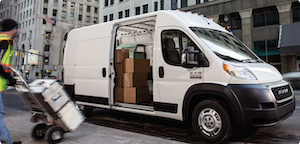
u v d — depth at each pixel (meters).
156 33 4.31
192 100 3.73
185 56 3.52
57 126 3.44
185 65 3.53
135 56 6.38
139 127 4.86
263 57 19.33
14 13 57.53
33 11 48.69
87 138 3.66
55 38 49.00
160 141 3.49
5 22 2.95
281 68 18.00
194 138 3.94
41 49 47.34
